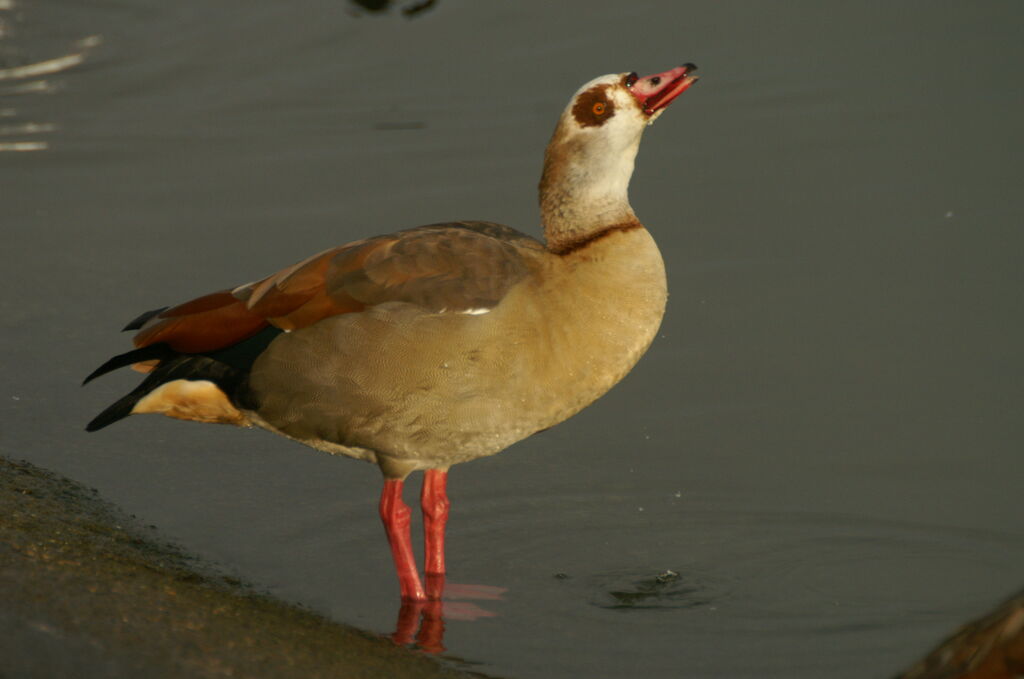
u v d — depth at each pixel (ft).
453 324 31.99
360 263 32.89
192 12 76.54
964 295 46.34
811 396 41.91
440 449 32.99
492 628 31.22
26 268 50.85
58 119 64.64
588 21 70.08
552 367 32.32
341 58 69.77
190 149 61.21
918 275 47.60
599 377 32.89
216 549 34.04
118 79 69.10
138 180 58.39
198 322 33.40
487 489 38.27
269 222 54.24
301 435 33.60
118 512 35.27
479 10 72.38
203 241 52.85
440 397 32.22
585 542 35.50
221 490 37.50
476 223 35.50
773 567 34.17
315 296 32.73
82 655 25.27
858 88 61.16
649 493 37.83
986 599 32.45
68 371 43.88
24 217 55.01
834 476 38.22
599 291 32.89
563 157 33.94
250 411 33.68
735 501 37.29
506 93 64.59
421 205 54.80
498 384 32.14
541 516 36.83
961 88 60.44
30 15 76.23
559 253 33.71
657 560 34.63
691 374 43.50
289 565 33.78
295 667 26.78
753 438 40.19
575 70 65.67
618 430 41.06
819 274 48.16
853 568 34.06
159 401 33.96
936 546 34.91
